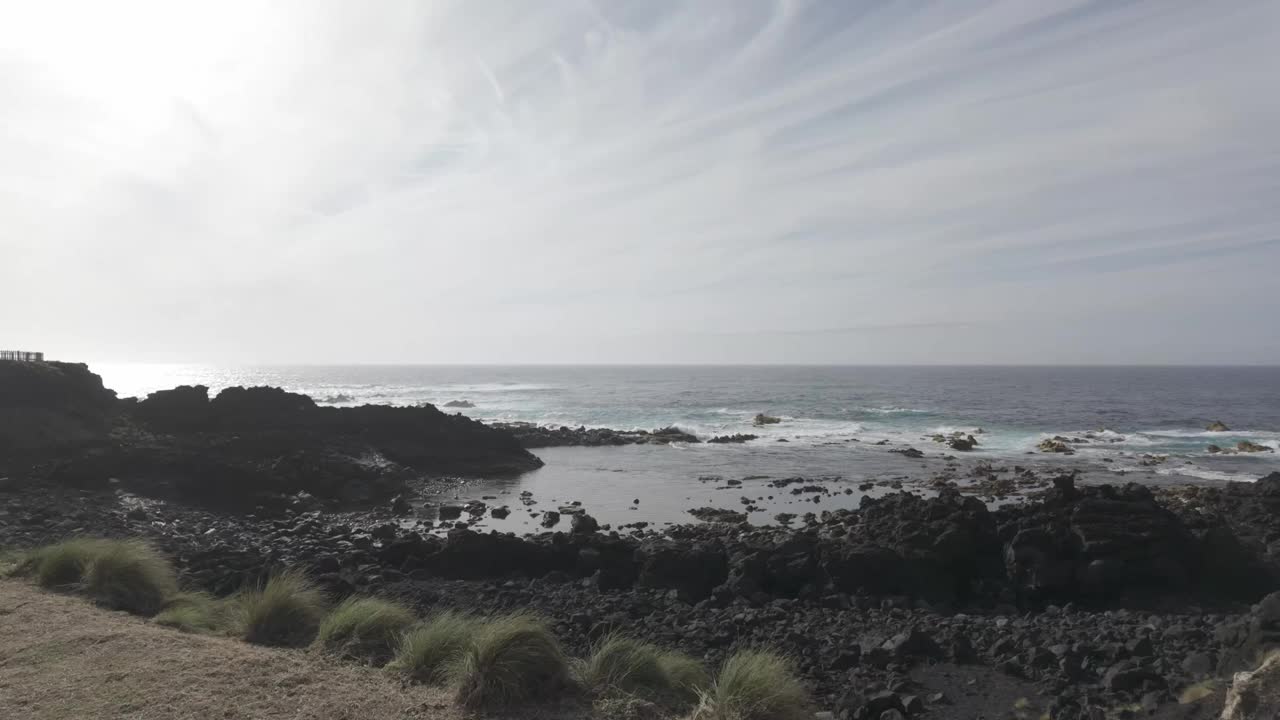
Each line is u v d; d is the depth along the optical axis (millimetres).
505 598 12961
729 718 6297
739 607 13039
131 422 26219
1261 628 7379
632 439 42938
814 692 8961
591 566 15094
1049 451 39156
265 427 28656
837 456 36906
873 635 11039
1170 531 14516
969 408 66125
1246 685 5824
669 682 7281
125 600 9008
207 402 28578
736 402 73438
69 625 7711
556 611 12133
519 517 21812
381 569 14602
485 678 6371
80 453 21875
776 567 14391
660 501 24672
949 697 8695
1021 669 9461
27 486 19438
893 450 39219
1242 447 38812
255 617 8312
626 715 6262
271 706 5883
